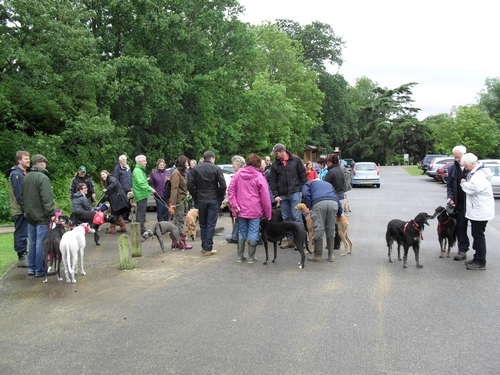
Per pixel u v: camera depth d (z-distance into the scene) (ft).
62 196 52.16
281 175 28.63
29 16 54.39
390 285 20.53
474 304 17.75
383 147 253.65
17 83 54.90
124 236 24.26
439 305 17.66
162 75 73.05
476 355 13.21
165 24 74.18
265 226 24.97
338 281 21.31
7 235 35.19
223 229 38.04
